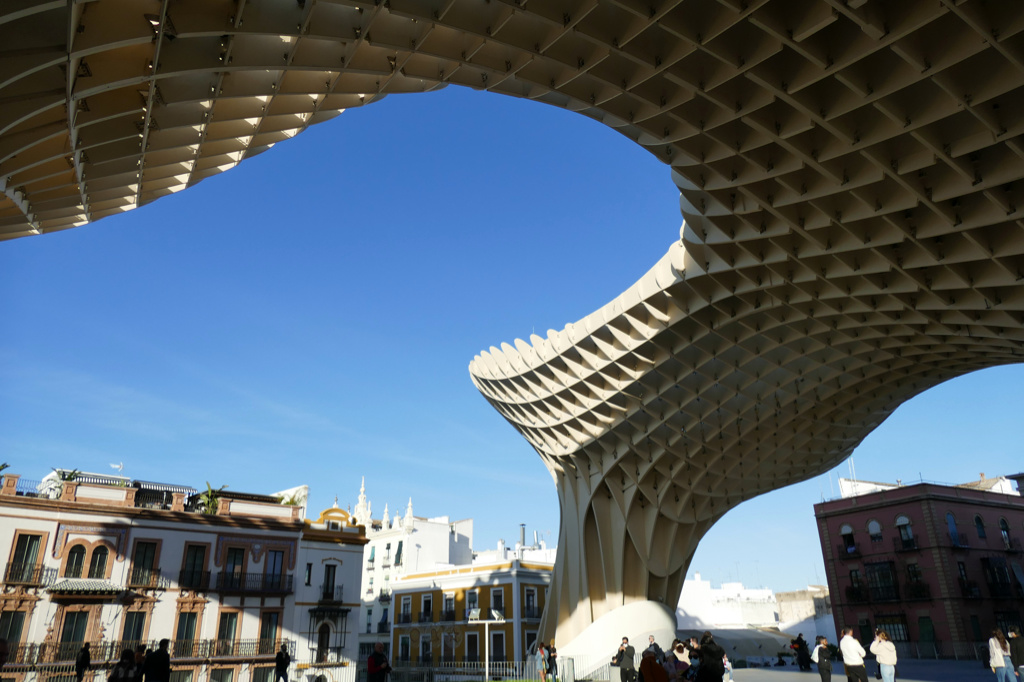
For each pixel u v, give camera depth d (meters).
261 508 38.97
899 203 15.84
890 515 48.59
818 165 15.02
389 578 65.44
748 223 18.47
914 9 11.09
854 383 27.53
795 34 11.75
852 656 14.55
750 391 28.52
